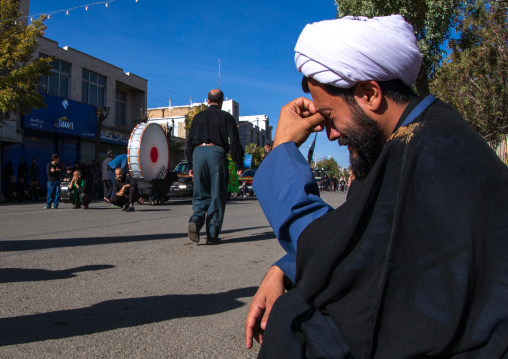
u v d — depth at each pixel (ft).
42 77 70.23
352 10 26.89
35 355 6.21
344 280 2.37
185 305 8.66
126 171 37.91
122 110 93.97
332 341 2.55
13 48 53.21
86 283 10.35
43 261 13.01
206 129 15.60
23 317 7.87
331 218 2.57
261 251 14.67
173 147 106.52
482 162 2.14
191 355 6.28
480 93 38.24
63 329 7.27
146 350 6.44
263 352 2.89
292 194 2.85
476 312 2.06
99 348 6.49
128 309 8.38
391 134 2.64
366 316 2.30
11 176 54.19
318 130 3.20
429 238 2.19
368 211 2.39
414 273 2.21
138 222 25.11
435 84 40.09
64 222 25.18
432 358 2.17
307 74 2.78
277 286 3.23
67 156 75.87
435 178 2.17
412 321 2.19
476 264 2.05
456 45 32.96
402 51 2.54
